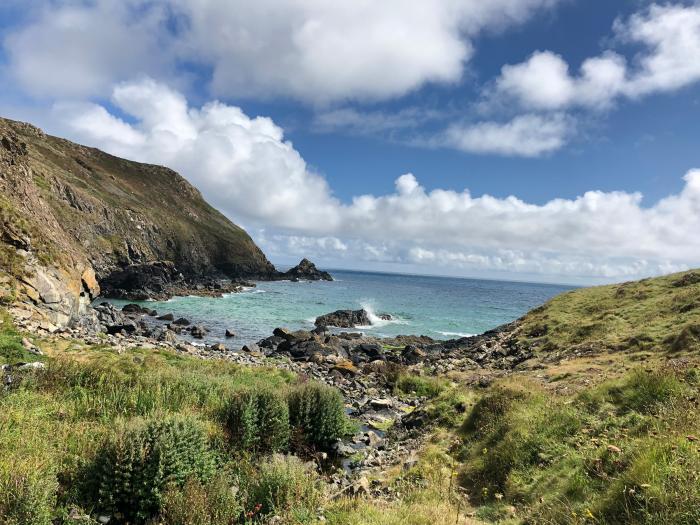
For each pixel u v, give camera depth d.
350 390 23.88
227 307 69.75
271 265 158.38
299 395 14.17
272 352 37.28
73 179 98.12
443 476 9.80
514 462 9.05
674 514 4.76
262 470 9.41
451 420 13.91
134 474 8.24
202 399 14.40
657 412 8.15
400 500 8.41
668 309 25.19
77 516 7.45
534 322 35.06
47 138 124.31
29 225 30.80
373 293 123.19
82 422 10.83
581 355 22.25
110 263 80.81
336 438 14.12
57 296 28.14
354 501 8.55
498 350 31.55
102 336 27.91
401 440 14.12
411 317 72.88
